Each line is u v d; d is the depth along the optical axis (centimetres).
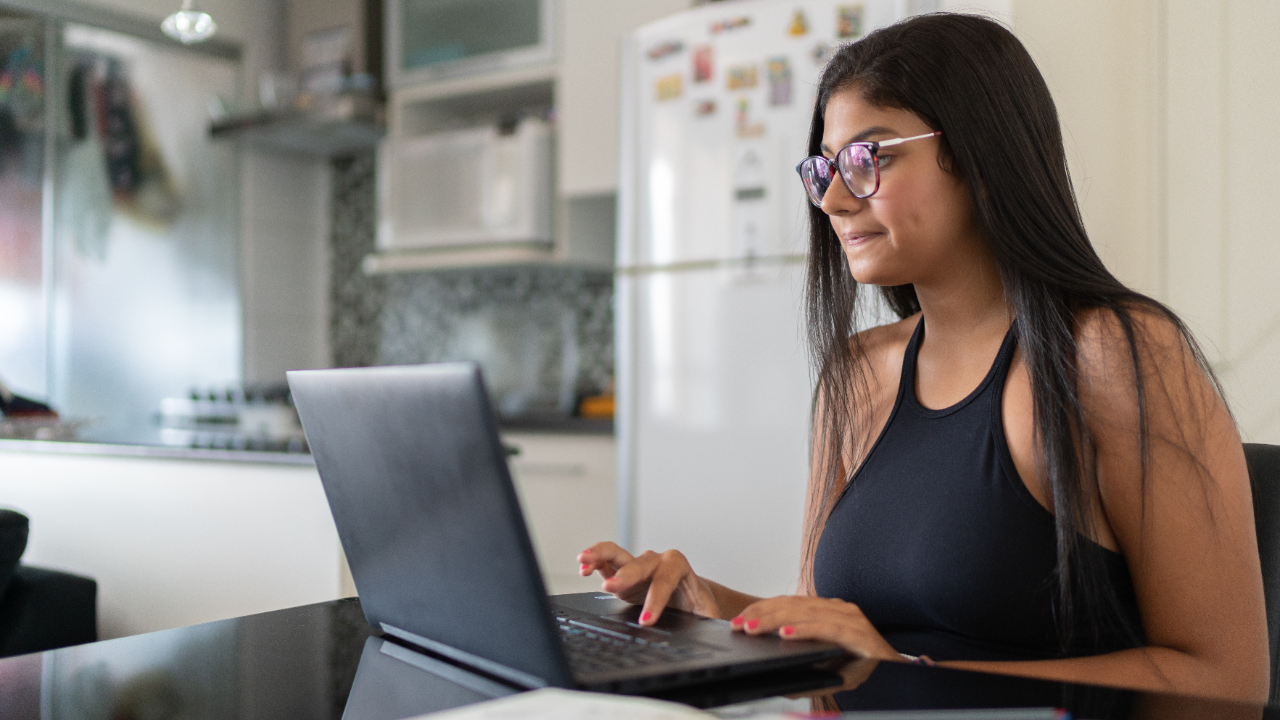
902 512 100
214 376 435
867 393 115
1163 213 211
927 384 106
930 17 100
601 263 386
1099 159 212
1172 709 66
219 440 228
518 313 427
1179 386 88
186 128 426
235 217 444
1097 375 91
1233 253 212
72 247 389
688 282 264
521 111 421
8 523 156
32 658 84
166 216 418
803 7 247
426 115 423
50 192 381
